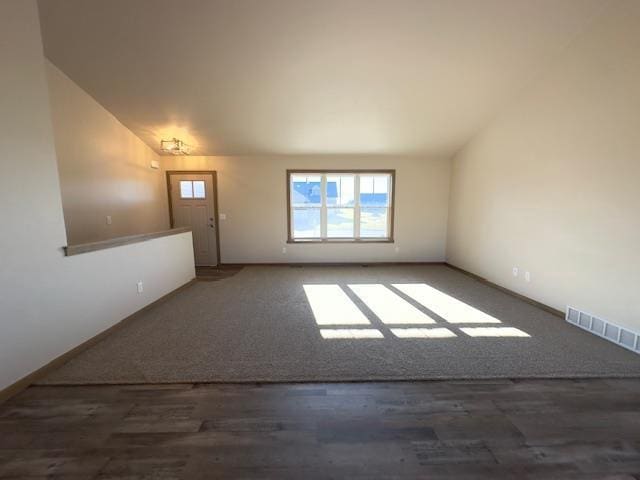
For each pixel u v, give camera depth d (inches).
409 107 164.7
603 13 105.7
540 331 113.8
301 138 201.2
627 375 84.6
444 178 232.8
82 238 149.8
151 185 214.7
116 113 169.0
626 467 55.7
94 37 117.3
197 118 175.5
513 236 158.2
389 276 202.1
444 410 71.2
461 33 115.8
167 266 156.0
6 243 76.5
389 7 105.7
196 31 115.6
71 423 66.9
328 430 65.1
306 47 123.3
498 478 53.6
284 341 106.5
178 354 97.4
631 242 99.1
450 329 116.2
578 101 117.5
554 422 67.0
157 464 56.6
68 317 95.0
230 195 232.4
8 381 76.4
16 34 78.9
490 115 171.5
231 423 67.2
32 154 83.4
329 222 239.8
